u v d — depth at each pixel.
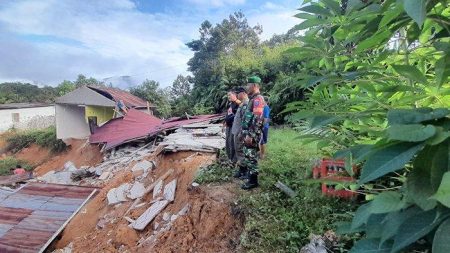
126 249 6.66
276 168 6.01
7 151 24.55
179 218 6.04
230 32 36.28
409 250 0.87
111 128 15.82
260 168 6.12
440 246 0.69
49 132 22.88
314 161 5.24
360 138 1.51
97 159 15.67
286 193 5.07
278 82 13.49
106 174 12.20
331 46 1.32
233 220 5.06
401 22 1.01
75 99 20.30
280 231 4.13
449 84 1.08
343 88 1.48
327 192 4.54
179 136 11.05
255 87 5.48
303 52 1.37
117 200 8.92
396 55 1.33
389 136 0.73
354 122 1.36
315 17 1.27
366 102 1.31
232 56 21.64
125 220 7.57
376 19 1.05
